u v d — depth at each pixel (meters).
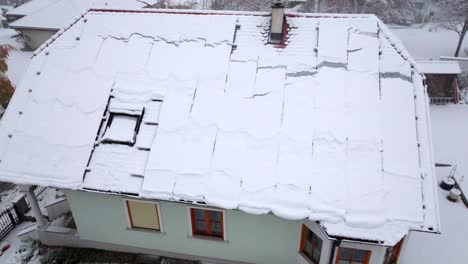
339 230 8.98
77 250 12.83
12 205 14.63
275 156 10.03
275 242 11.03
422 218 8.89
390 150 9.70
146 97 11.31
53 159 10.89
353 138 9.95
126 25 12.66
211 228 11.46
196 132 10.60
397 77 10.66
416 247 12.73
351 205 9.20
